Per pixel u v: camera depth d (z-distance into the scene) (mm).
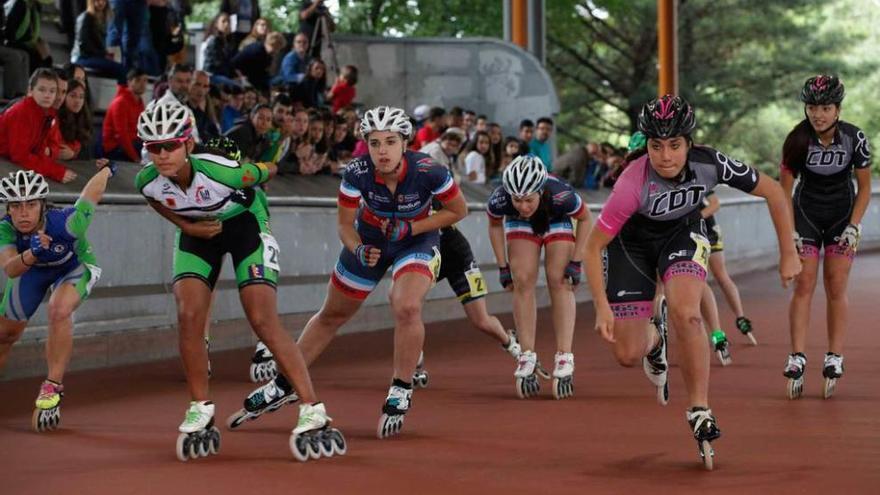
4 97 14062
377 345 12727
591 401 8641
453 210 7223
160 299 11602
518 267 9016
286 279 13203
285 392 7270
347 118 16516
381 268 7410
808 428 7312
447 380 9969
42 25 17172
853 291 18016
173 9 16688
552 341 12938
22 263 7660
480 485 5852
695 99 45125
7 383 9758
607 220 6262
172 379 10039
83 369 10625
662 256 6480
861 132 8477
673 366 10695
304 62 17625
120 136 12570
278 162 13594
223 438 7176
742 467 6195
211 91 13680
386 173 7031
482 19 37906
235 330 12453
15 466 6418
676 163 6055
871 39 48562
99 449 6902
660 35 29266
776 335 12930
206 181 6367
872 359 10656
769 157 46906
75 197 10609
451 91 23844
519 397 8906
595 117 47312
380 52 23703
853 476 5938
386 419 7188
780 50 45750
